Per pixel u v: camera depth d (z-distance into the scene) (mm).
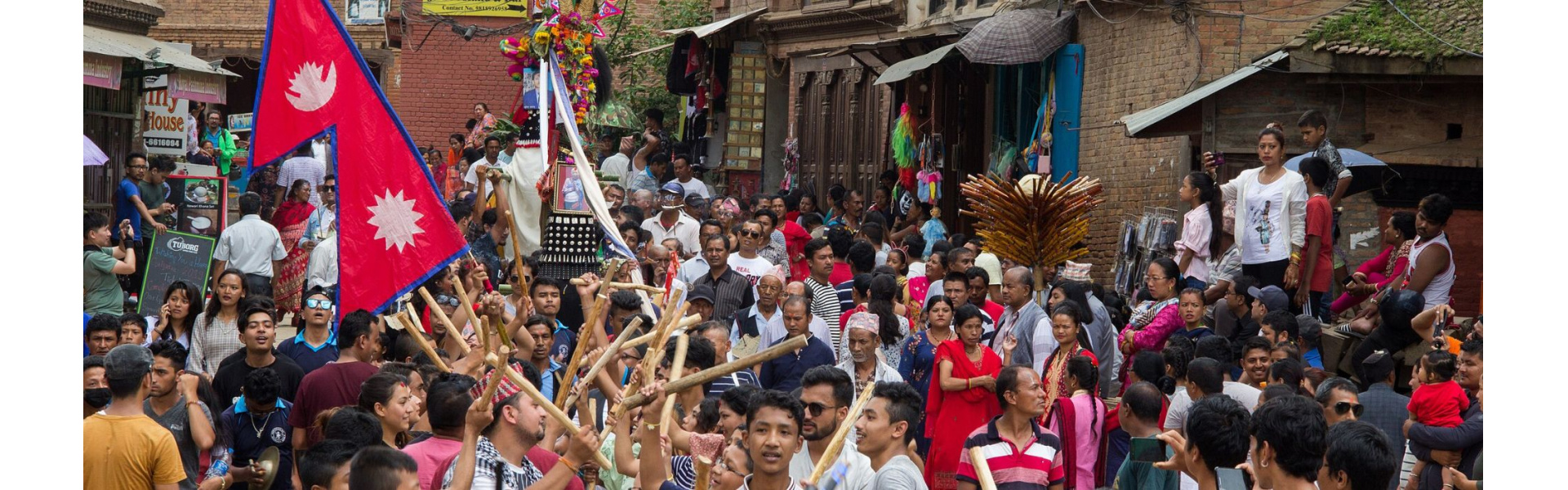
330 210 17141
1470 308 12844
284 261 14391
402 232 8969
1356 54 12148
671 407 6094
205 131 22125
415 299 10578
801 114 23469
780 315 10422
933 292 11664
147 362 6559
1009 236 11750
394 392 6820
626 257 11812
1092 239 15883
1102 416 8328
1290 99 12938
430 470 5965
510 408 5629
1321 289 10633
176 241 12805
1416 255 10086
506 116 23891
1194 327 10000
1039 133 16953
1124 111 15367
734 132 24078
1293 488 5230
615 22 28062
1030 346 9938
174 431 7375
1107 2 15578
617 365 8289
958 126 18953
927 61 16906
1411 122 12750
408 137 8984
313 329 9031
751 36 24250
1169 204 14594
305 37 9016
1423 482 7359
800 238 14969
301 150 20188
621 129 24266
